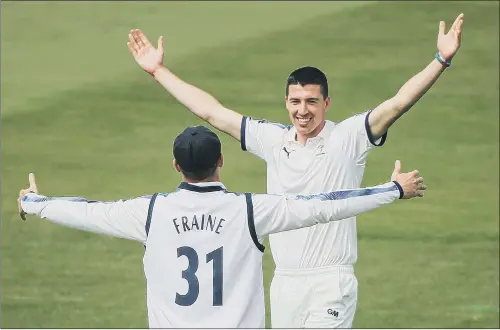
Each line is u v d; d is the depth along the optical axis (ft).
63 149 208.85
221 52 265.13
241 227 75.05
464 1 296.71
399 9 292.40
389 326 132.67
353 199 75.20
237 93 240.32
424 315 136.56
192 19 292.20
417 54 262.88
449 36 88.07
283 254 94.99
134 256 157.48
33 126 220.64
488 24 280.51
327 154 93.56
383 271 152.15
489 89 240.94
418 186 75.92
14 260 155.22
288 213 75.00
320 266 94.02
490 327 132.77
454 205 180.04
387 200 75.41
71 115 226.99
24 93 240.53
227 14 296.51
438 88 241.14
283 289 95.45
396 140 212.23
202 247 74.95
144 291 145.07
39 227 168.14
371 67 254.88
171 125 221.87
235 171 194.49
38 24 288.30
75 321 134.31
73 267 153.17
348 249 94.38
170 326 74.74
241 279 75.15
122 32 282.56
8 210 175.94
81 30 284.00
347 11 293.84
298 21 286.87
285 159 94.84
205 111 95.61
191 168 75.31
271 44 270.26
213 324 74.33
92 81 247.09
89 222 75.87
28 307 138.72
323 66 255.91
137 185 190.80
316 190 93.97
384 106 91.61
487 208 178.91
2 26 285.84
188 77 249.34
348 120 94.22
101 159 203.51
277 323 96.68
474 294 144.05
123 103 233.96
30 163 201.05
